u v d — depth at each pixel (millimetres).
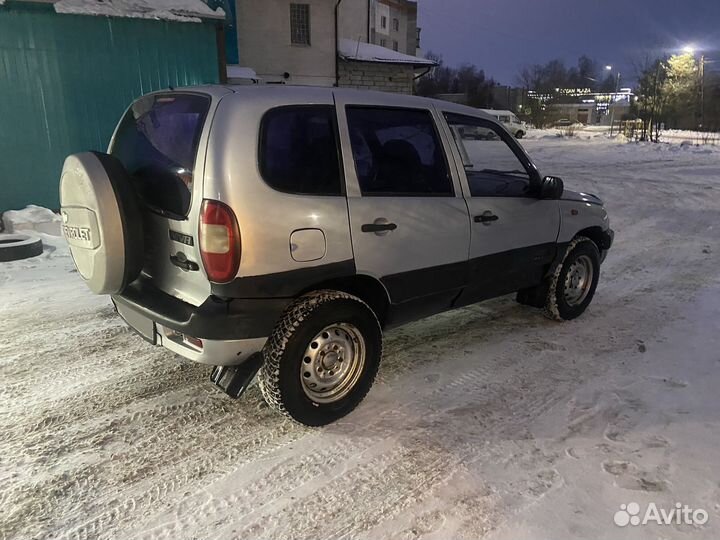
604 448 2971
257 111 2840
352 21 26406
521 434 3115
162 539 2336
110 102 9289
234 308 2811
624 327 4746
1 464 2809
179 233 2896
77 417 3256
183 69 9961
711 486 2658
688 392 3586
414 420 3260
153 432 3117
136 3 9266
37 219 7848
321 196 3006
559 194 4191
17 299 5246
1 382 3648
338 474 2768
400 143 3449
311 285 3018
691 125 42000
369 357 3283
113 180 2992
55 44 8586
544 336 4539
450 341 4430
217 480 2717
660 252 7570
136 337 4418
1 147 8398
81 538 2334
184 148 2898
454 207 3664
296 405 3018
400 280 3441
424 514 2486
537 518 2455
